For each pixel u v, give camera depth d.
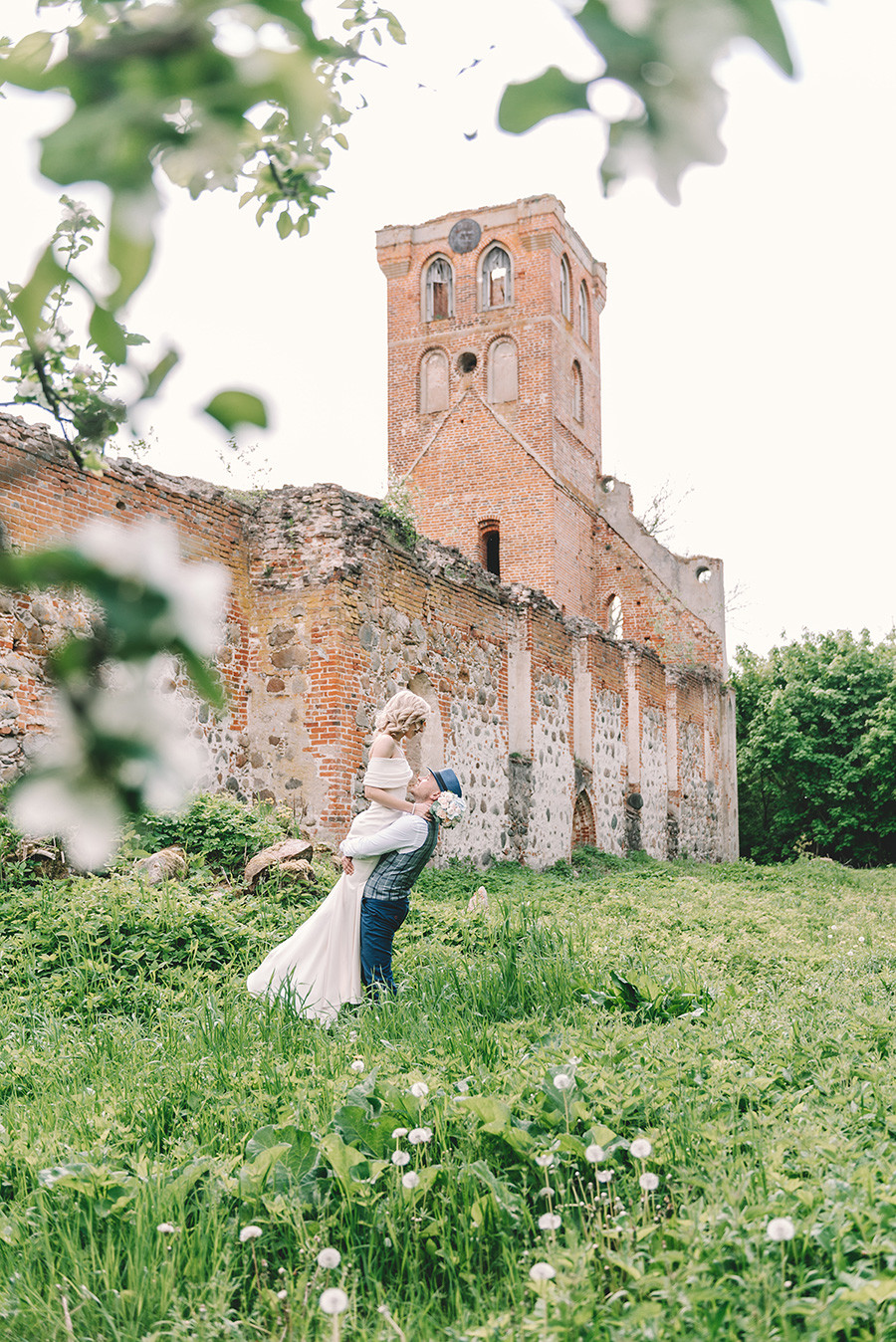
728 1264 2.48
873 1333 2.25
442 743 14.94
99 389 1.89
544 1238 2.75
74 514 10.60
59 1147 3.31
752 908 11.45
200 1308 2.44
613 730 22.33
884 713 34.12
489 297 31.42
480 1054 4.28
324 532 13.00
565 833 18.98
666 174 0.81
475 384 30.72
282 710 12.84
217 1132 3.55
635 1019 5.19
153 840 10.02
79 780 0.76
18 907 7.52
